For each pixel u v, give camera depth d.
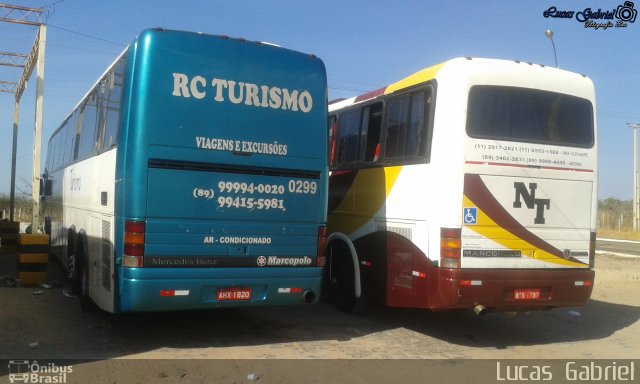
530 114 7.80
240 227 6.98
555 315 10.13
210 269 6.80
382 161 8.68
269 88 7.20
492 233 7.43
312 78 7.49
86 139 9.38
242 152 6.99
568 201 7.94
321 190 7.49
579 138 8.12
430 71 7.88
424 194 7.64
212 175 6.82
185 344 7.27
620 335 8.73
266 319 8.92
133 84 6.62
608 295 12.42
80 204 9.52
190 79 6.77
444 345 7.73
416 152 7.92
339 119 10.23
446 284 7.21
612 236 41.25
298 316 9.26
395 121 8.48
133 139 6.53
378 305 10.21
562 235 7.88
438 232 7.36
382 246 8.55
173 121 6.66
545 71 8.02
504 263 7.48
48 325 8.00
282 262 7.22
